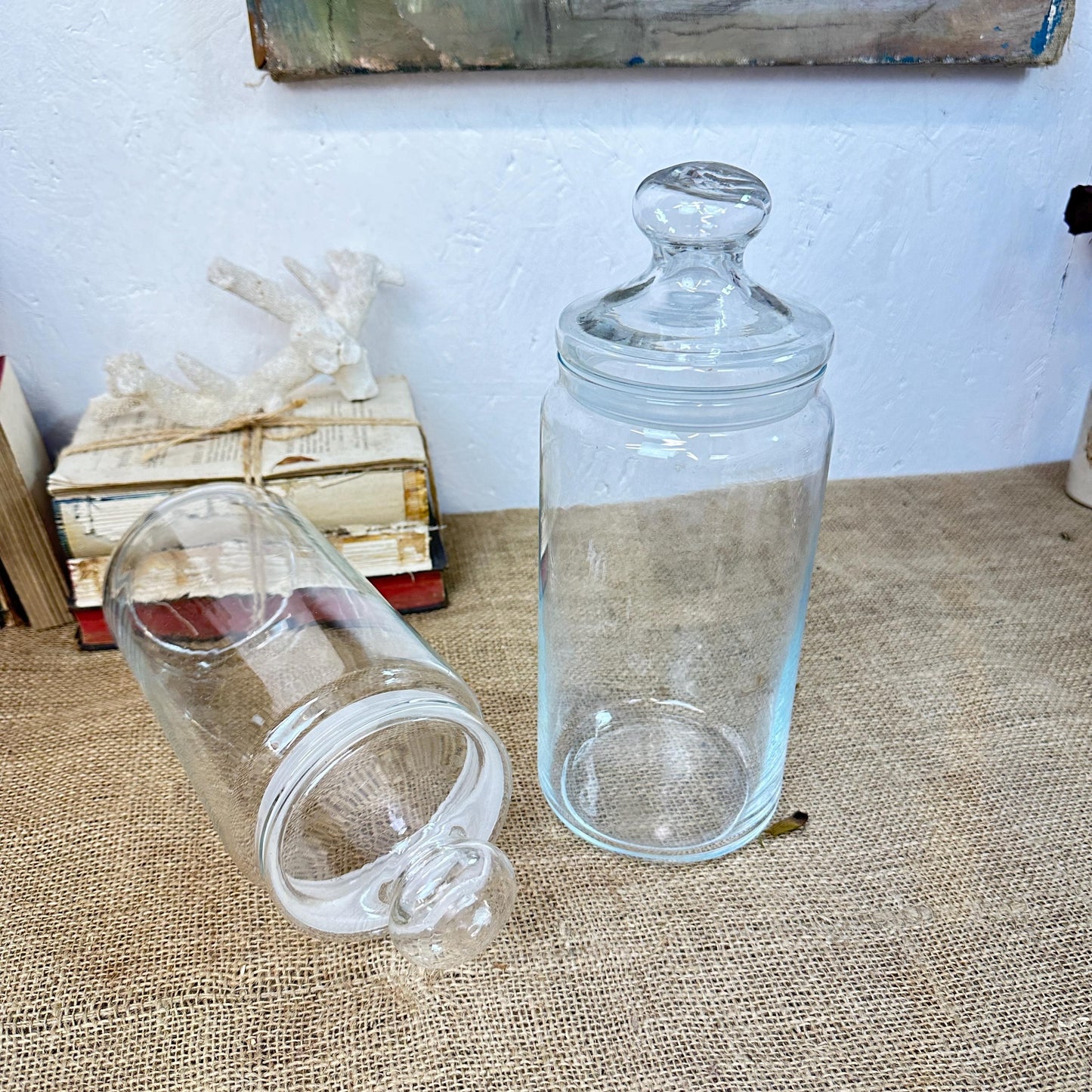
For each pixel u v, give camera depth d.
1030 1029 0.39
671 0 0.61
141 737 0.55
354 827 0.43
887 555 0.74
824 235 0.73
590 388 0.42
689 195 0.40
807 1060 0.38
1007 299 0.79
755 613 0.53
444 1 0.59
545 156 0.67
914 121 0.70
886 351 0.79
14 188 0.63
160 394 0.62
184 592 0.55
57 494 0.58
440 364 0.74
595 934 0.43
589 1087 0.37
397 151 0.65
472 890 0.38
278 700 0.45
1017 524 0.78
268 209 0.66
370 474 0.61
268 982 0.41
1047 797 0.51
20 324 0.67
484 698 0.58
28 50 0.59
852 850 0.48
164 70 0.61
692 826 0.48
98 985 0.41
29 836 0.48
